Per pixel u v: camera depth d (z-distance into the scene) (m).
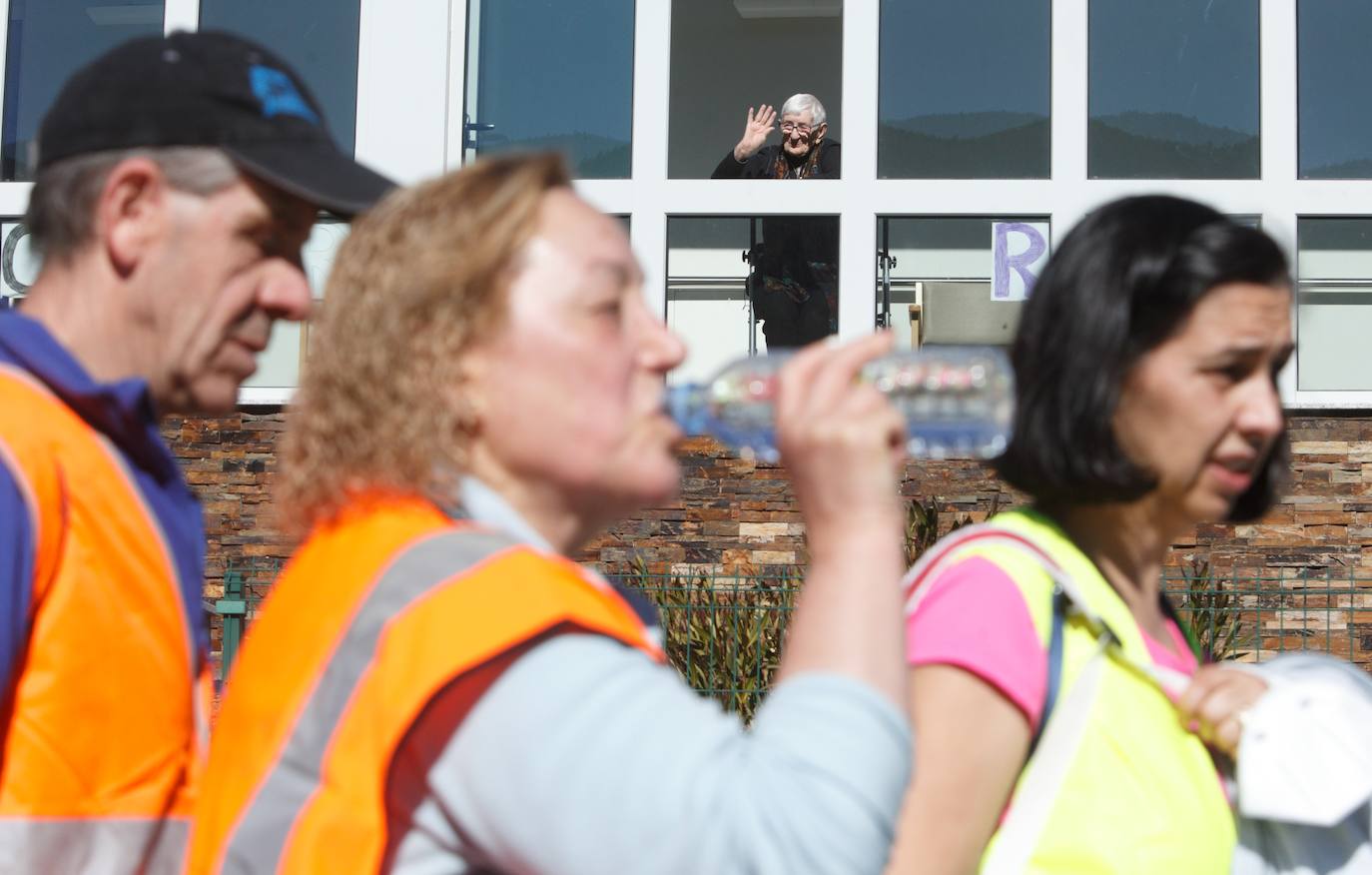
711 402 1.28
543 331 1.22
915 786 1.58
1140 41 7.62
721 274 7.70
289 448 1.30
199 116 1.69
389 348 1.23
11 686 1.50
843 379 1.20
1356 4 7.61
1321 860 1.81
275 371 7.61
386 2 7.78
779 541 7.37
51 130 1.73
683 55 7.73
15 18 7.89
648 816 1.05
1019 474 1.85
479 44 7.80
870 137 7.64
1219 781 1.79
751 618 6.52
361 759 1.11
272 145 1.70
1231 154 7.60
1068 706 1.66
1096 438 1.79
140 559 1.61
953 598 1.67
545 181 1.26
